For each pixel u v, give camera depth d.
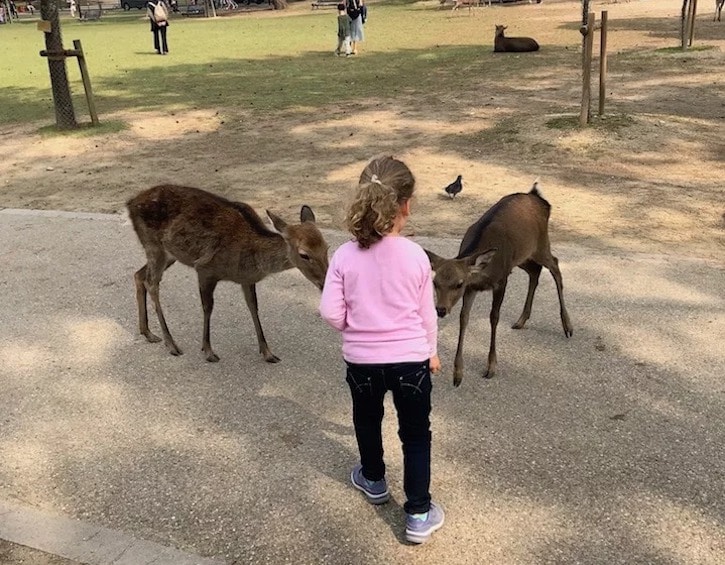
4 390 4.41
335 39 26.03
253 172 9.45
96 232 7.27
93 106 12.22
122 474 3.55
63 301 5.69
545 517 3.12
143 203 4.64
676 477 3.34
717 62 15.56
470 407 3.99
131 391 4.35
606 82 14.35
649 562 2.86
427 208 7.59
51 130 12.16
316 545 3.03
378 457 3.14
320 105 13.80
